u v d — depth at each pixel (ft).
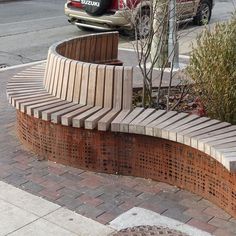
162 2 18.22
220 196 12.39
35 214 12.18
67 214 12.18
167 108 16.02
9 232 11.43
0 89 23.36
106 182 13.89
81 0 36.76
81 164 14.65
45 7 52.85
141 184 13.76
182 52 29.86
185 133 12.96
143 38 18.79
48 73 16.89
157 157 13.75
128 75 14.74
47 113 14.49
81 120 13.98
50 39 36.35
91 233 11.36
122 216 12.07
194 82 16.69
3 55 31.48
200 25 38.11
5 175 14.28
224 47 15.23
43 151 15.38
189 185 13.26
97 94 15.02
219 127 13.44
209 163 12.55
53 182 13.88
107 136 14.10
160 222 11.78
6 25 41.91
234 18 17.06
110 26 36.01
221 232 11.37
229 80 14.93
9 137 17.04
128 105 14.83
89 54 20.44
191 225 11.67
